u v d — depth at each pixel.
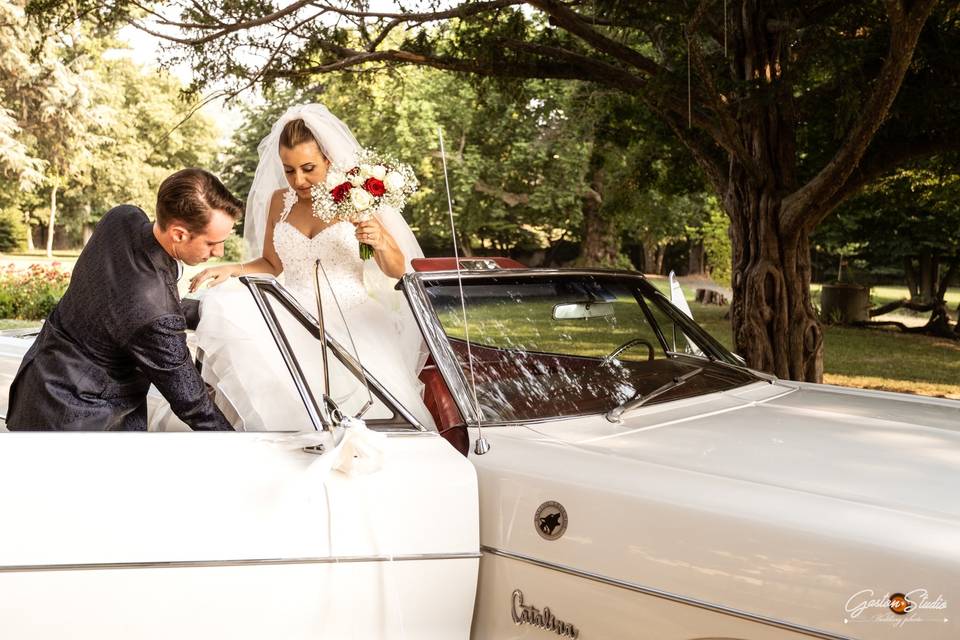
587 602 2.32
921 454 2.52
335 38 8.48
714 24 7.61
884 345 16.25
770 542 2.07
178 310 2.72
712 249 22.05
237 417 3.12
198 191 2.59
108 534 2.18
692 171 12.09
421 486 2.43
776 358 7.88
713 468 2.38
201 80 8.04
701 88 7.38
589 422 2.88
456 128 26.72
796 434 2.72
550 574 2.39
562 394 3.02
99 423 2.71
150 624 2.21
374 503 2.38
